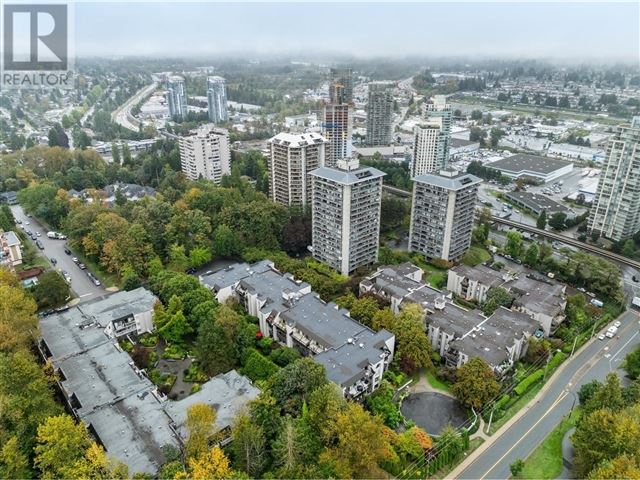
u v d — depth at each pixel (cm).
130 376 14612
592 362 16862
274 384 13450
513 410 14662
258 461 11494
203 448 11412
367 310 17488
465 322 17250
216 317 16450
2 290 16250
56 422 11281
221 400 13675
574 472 12294
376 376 14975
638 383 14275
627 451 11250
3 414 11719
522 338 16588
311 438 11769
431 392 15388
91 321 17225
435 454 12588
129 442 12169
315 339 15912
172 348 17238
